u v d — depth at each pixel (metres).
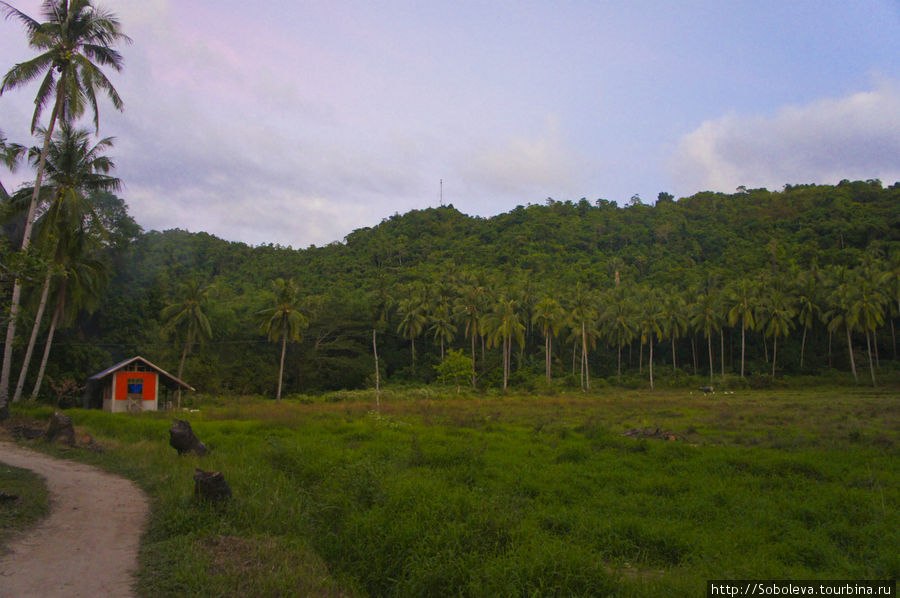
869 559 7.11
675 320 69.19
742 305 64.44
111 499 10.05
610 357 80.50
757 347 75.06
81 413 24.69
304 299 63.00
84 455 14.78
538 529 7.70
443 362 62.69
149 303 49.41
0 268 14.00
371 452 14.40
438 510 7.86
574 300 65.88
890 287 61.50
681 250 103.94
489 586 5.75
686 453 15.29
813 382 63.06
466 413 32.25
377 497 8.78
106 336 45.69
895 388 56.94
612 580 5.94
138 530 8.30
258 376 58.25
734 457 14.24
